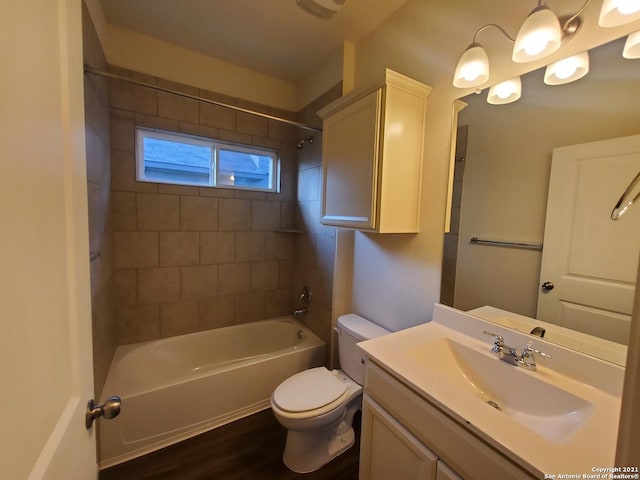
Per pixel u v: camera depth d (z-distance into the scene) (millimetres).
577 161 963
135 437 1563
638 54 827
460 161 1333
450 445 815
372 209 1411
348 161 1579
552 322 1041
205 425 1771
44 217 500
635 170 845
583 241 958
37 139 479
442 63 1397
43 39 505
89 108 1422
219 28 1880
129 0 1646
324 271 2301
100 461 1477
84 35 1365
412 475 941
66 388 581
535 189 1078
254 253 2582
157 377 2045
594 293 937
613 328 897
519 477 655
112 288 1944
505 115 1155
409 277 1611
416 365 1017
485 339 1217
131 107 1984
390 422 1027
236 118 2373
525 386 987
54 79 546
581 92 943
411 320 1608
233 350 2451
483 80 1175
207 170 2377
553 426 861
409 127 1435
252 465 1532
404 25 1600
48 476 469
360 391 1675
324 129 1799
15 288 405
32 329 451
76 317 633
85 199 700
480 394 1082
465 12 1285
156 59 2035
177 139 2215
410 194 1483
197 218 2307
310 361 2197
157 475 1459
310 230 2480
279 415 1400
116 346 2037
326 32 1875
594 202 930
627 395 350
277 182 2658
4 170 379
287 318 2730
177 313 2279
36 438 451
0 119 370
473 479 755
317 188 2369
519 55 1001
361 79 1938
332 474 1491
